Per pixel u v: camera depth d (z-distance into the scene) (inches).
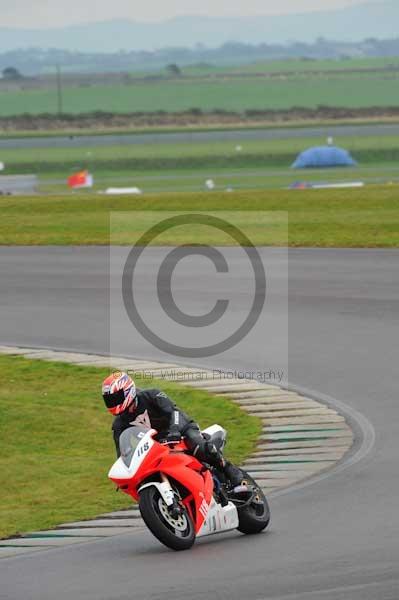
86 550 1325.0
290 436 1878.7
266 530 1350.9
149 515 1256.8
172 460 1293.1
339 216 4510.3
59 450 1955.0
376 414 1979.6
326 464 1690.5
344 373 2288.4
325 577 1105.4
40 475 1807.3
